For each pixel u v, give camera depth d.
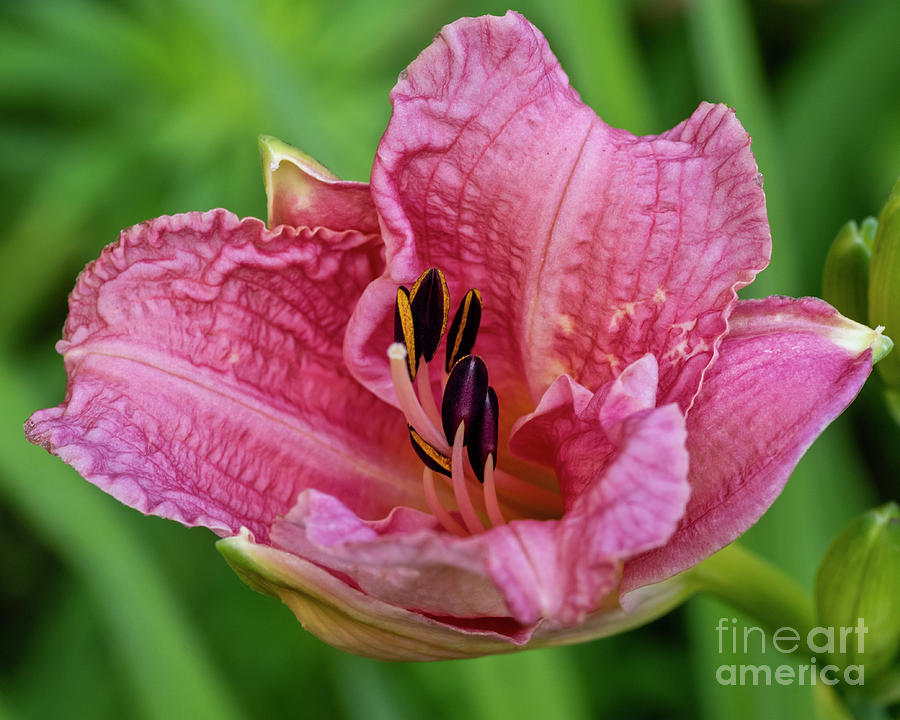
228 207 0.45
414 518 0.33
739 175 0.31
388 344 0.33
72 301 0.32
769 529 0.39
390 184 0.32
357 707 0.40
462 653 0.31
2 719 0.42
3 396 0.42
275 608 0.46
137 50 0.46
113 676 0.45
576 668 0.45
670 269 0.31
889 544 0.33
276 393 0.33
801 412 0.31
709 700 0.40
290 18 0.46
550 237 0.32
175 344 0.33
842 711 0.35
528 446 0.33
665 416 0.29
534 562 0.29
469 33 0.32
